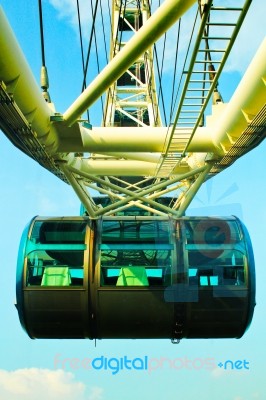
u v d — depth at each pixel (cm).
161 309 1188
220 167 1238
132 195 1299
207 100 841
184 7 629
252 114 892
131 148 1115
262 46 752
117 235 1251
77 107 919
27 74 798
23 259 1197
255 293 1176
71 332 1238
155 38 685
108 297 1187
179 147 1119
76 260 1236
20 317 1205
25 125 861
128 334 1238
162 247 1216
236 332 1229
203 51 732
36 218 1299
